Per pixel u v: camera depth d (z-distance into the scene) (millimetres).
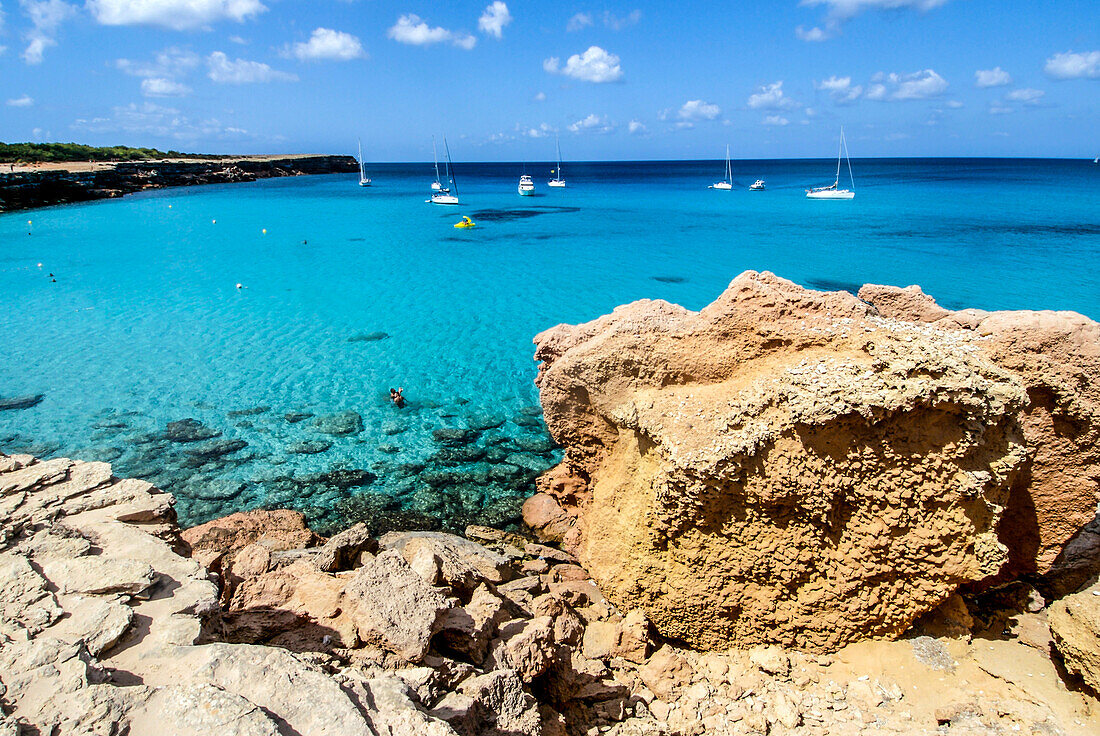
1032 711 8164
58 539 8133
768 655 9750
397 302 36438
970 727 8164
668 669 9719
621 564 11117
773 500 9344
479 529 15586
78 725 5195
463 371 26062
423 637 7895
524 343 29422
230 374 25453
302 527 14641
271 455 19203
